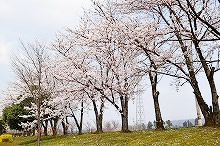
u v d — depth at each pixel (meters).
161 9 16.06
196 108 21.97
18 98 33.78
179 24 14.23
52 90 26.48
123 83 19.55
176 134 16.19
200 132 15.22
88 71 21.11
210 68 16.22
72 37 22.02
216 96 16.67
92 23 20.31
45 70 24.03
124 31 15.41
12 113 35.66
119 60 19.52
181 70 16.83
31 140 30.84
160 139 15.53
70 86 22.69
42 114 29.19
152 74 20.61
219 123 16.62
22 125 34.22
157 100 20.80
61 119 31.08
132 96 21.52
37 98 21.58
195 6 14.61
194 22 14.16
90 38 18.67
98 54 20.34
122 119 21.88
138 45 15.52
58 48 23.28
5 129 41.56
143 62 17.59
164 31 14.45
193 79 17.12
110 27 17.08
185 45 17.31
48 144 23.16
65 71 21.81
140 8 15.81
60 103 26.53
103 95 20.67
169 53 16.53
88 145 18.16
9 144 24.88
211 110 17.33
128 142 16.77
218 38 13.08
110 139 19.12
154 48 15.91
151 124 41.75
